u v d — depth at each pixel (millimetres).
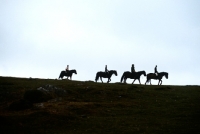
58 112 32000
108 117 31219
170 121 28922
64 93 41750
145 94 42844
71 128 27594
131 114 32406
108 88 46031
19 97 39969
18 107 34219
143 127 27125
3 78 55562
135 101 38844
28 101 35531
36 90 39156
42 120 29391
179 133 25109
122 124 28328
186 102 37375
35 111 32719
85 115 31984
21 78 57438
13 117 30031
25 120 29422
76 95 41719
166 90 46219
